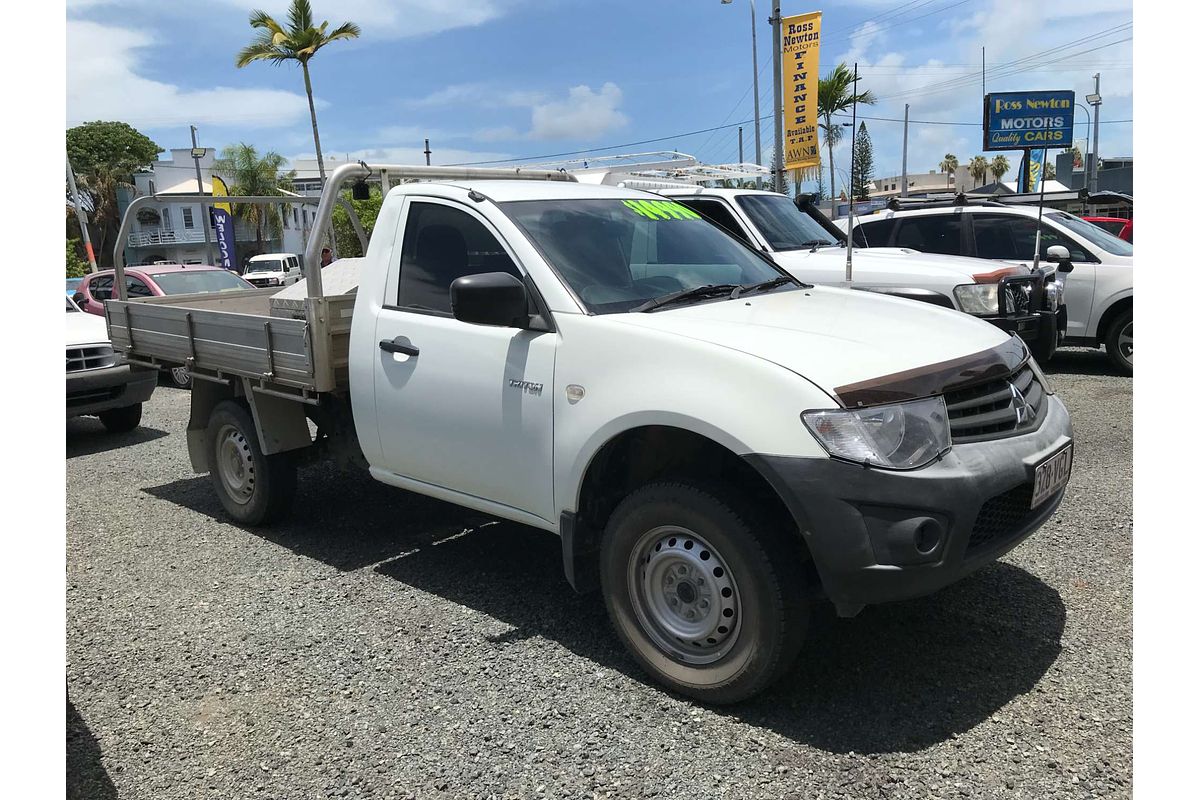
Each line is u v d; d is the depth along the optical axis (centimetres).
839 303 399
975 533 305
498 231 398
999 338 358
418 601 443
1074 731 303
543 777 295
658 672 341
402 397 425
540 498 374
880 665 353
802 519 292
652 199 477
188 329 565
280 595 459
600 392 344
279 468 546
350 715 340
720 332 334
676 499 321
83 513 628
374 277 448
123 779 308
